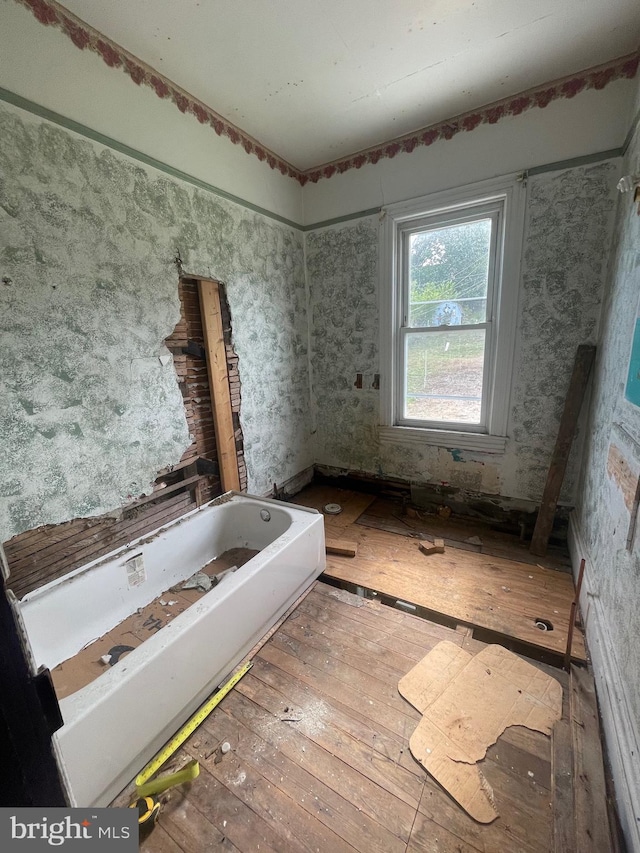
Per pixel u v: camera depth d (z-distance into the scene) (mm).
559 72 1900
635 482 1213
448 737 1269
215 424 2373
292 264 2922
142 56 1715
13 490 1482
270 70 1829
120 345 1806
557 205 2092
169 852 1016
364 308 2877
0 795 364
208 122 2123
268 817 1082
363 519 2820
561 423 2213
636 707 1063
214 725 1346
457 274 2527
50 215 1492
